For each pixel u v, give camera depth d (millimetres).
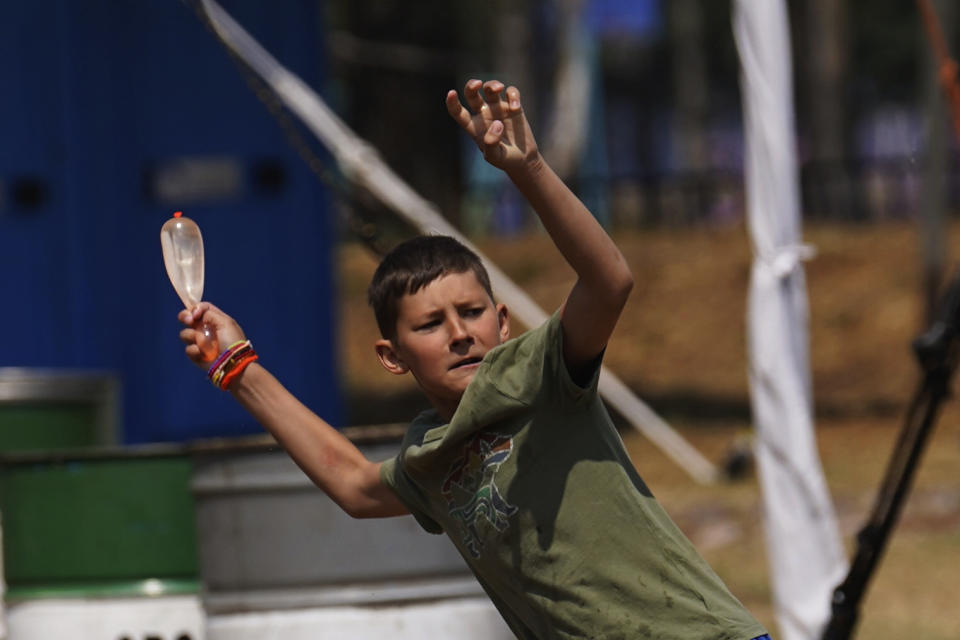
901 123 143375
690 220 66938
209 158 25844
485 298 8719
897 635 19688
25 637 12469
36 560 12508
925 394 11531
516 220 74375
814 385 43500
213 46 25547
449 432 8719
